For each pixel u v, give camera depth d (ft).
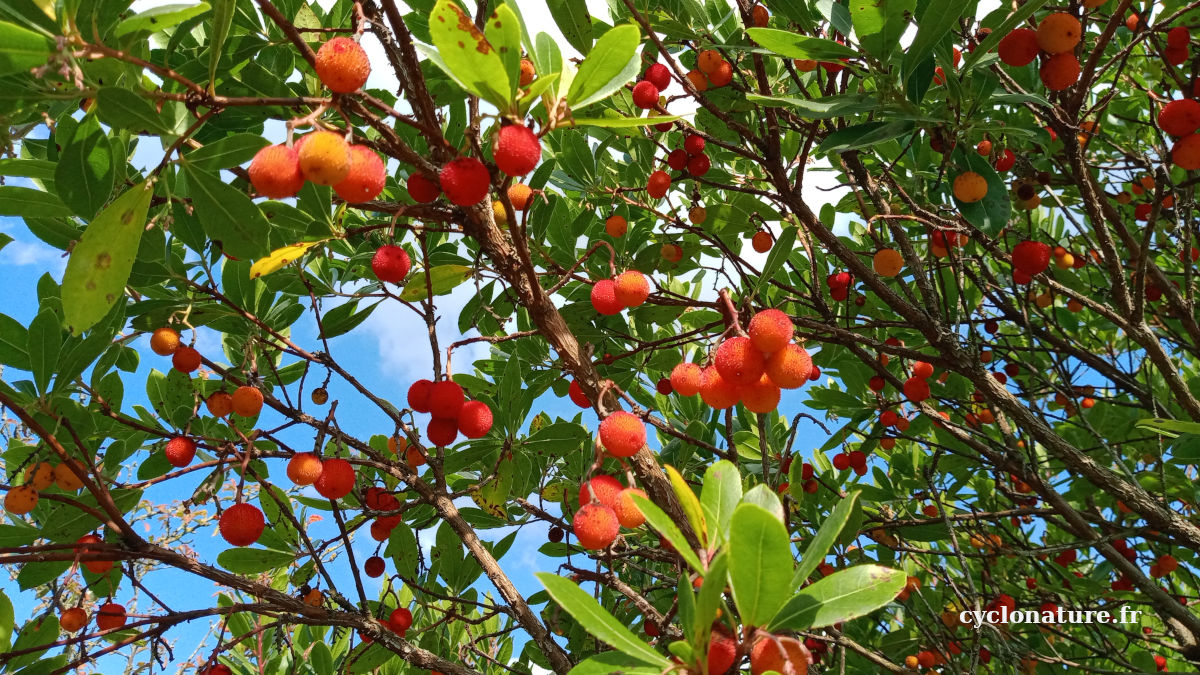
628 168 15.43
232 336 12.94
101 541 8.98
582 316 12.86
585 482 6.98
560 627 12.84
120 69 6.61
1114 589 14.21
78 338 9.46
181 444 9.46
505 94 6.08
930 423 15.26
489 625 15.07
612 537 6.61
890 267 11.93
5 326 8.89
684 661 5.27
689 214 13.50
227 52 9.03
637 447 7.01
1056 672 15.08
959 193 9.64
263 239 6.84
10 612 8.41
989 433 15.92
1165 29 10.94
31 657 8.95
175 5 5.65
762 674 5.18
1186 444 11.94
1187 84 10.01
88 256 6.27
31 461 9.45
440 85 9.74
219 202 6.69
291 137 5.88
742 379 6.93
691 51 13.46
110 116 6.09
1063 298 16.84
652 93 11.08
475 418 8.49
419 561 12.32
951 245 13.16
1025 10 8.13
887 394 15.44
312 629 13.69
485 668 14.64
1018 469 12.73
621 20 12.19
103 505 8.35
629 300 8.15
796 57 9.43
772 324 6.68
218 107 5.99
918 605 14.74
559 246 13.38
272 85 9.13
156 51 9.93
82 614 9.23
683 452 13.66
